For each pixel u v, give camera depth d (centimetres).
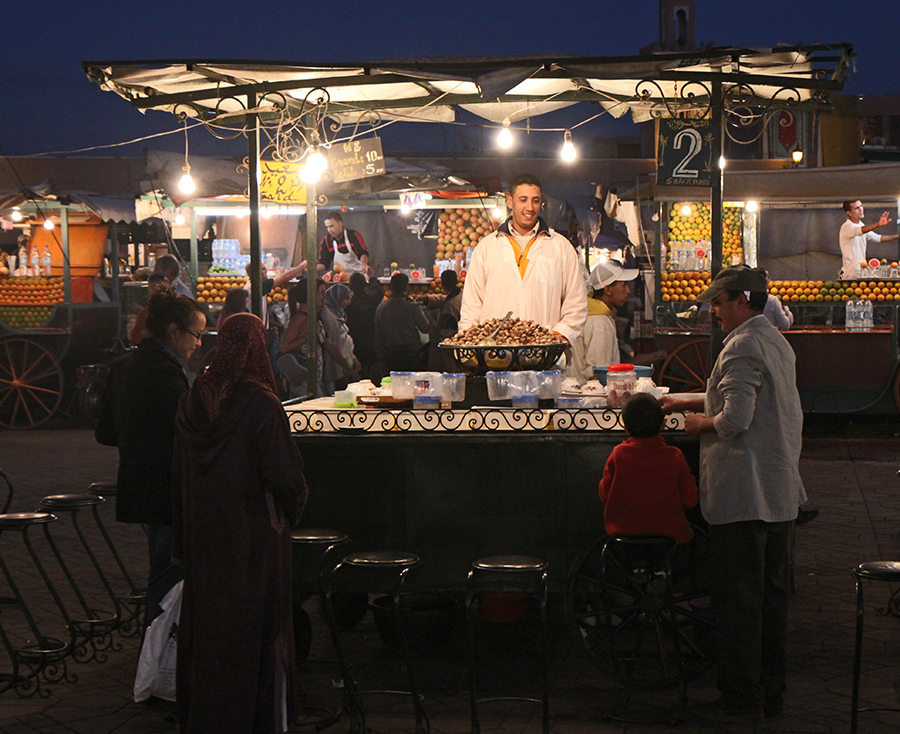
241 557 399
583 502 503
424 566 509
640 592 475
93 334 1534
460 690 495
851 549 758
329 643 571
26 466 1162
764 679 455
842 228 1396
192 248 1477
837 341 1312
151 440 478
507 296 652
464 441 498
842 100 2086
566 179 2067
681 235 1398
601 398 521
